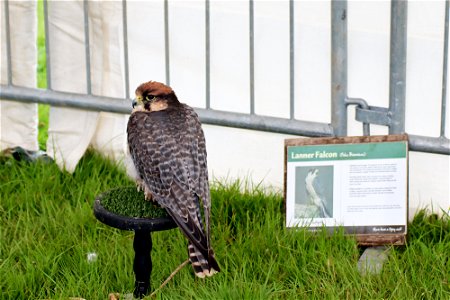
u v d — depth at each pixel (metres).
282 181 8.19
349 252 7.10
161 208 6.30
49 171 8.34
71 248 7.30
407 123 7.68
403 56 7.22
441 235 7.42
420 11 7.38
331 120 7.54
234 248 7.11
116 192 6.54
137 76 8.39
